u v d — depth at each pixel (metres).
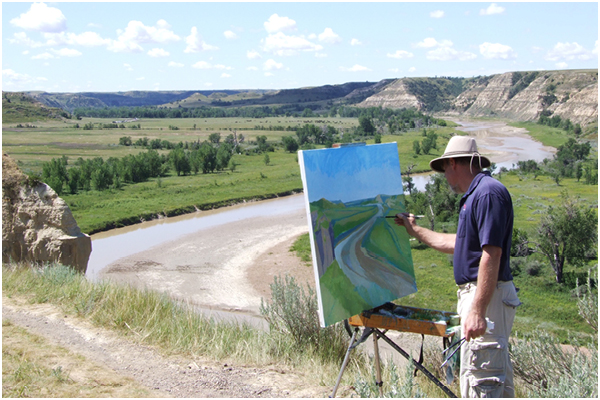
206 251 39.50
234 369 5.26
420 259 34.16
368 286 3.81
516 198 61.31
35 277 8.62
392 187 4.17
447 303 26.31
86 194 69.44
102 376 4.73
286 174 87.75
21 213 13.72
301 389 4.86
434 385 5.24
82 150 135.00
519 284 29.59
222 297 27.78
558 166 87.38
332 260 3.57
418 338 14.38
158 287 29.91
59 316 6.45
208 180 82.81
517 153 118.50
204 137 181.25
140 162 85.94
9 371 4.55
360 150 3.97
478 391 3.32
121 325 6.20
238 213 57.47
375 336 3.90
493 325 3.29
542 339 6.41
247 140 167.88
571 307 25.61
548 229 30.50
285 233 45.50
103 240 44.69
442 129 194.38
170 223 52.66
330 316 3.48
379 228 4.00
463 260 3.41
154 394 4.45
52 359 5.00
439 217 47.34
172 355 5.49
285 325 6.58
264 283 30.59
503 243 3.24
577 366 4.82
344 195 3.75
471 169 3.49
